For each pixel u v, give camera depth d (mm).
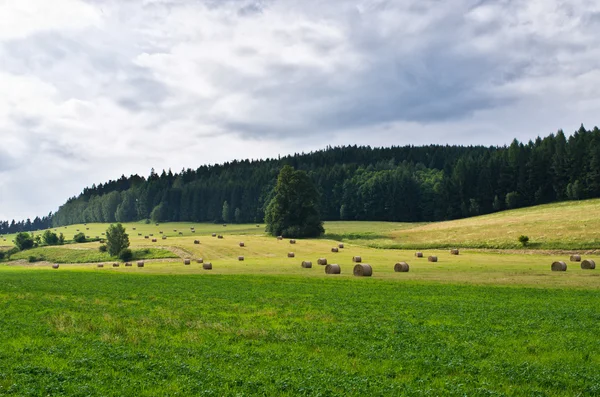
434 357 17531
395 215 170125
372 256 77938
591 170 136125
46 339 20203
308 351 18500
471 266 59438
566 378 15117
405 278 47906
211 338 20594
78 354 17625
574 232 81250
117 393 13375
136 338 20047
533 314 26672
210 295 35625
